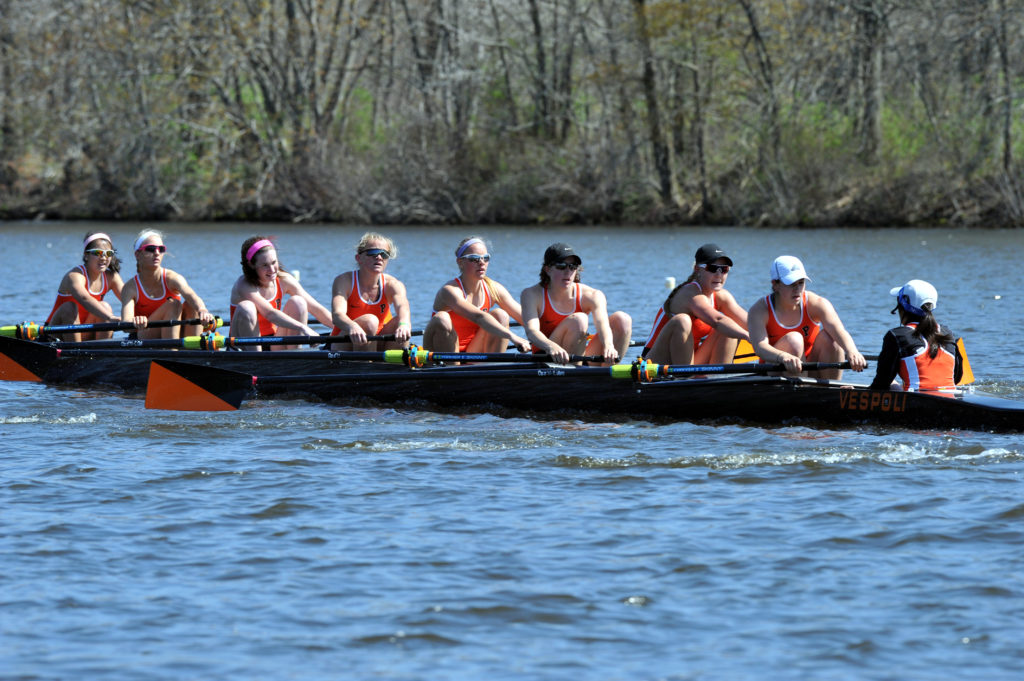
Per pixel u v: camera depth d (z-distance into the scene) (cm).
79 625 2284
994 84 16950
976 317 6894
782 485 3167
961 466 3328
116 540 2752
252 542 2738
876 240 14725
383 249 4697
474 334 4612
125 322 5056
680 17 18125
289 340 4709
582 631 2252
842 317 7044
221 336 4788
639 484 3206
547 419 4197
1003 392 4416
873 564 2564
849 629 2244
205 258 12938
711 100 18862
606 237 16412
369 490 3156
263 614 2334
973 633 2219
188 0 19962
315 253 13725
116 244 16025
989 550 2630
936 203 17425
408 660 2136
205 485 3216
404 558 2623
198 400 4381
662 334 4306
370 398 4603
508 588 2450
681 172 19738
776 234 16475
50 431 3972
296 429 4016
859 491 3089
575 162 19912
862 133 18312
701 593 2422
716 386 4022
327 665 2120
